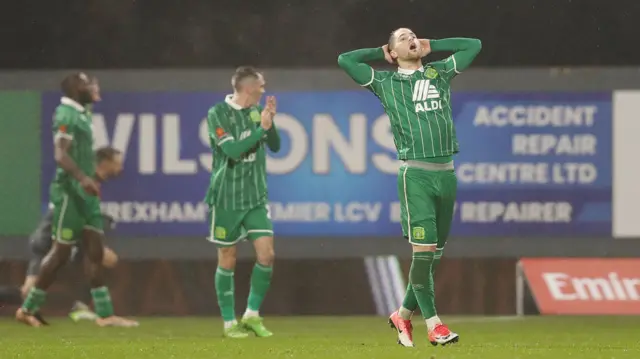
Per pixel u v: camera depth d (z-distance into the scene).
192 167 39.03
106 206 38.97
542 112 38.84
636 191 38.91
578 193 38.91
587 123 38.84
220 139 28.41
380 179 38.97
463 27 40.44
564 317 38.12
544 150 38.81
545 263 39.22
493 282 39.16
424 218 23.36
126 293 39.16
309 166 38.94
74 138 32.91
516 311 39.06
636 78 38.88
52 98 39.00
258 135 27.88
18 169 38.94
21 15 40.62
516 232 39.00
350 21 40.53
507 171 38.88
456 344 25.00
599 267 39.19
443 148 23.50
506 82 38.91
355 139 38.94
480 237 39.09
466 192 38.91
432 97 23.72
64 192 33.25
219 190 28.94
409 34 24.08
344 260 39.22
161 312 39.16
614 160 38.81
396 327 24.67
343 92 39.00
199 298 39.19
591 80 38.88
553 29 40.53
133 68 40.72
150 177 39.00
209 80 39.09
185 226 39.12
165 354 22.52
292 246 39.22
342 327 33.84
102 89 38.94
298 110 39.00
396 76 23.98
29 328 33.88
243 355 22.06
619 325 34.38
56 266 33.97
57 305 39.16
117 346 24.92
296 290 39.19
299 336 29.55
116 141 38.91
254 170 29.06
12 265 39.00
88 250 33.97
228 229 29.03
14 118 38.97
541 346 24.64
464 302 39.16
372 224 39.00
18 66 40.75
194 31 40.72
